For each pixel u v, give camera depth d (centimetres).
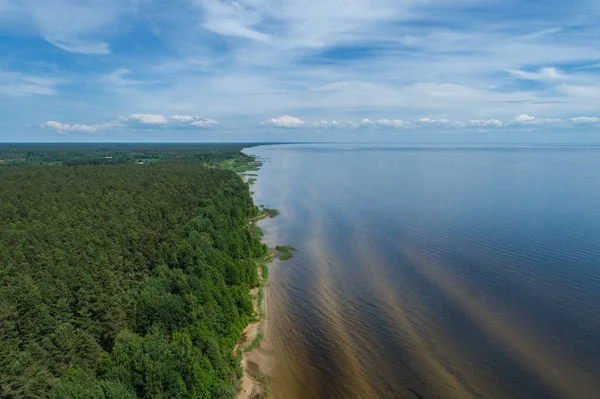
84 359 3972
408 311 5875
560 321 5328
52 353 3950
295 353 5100
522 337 5056
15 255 6188
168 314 4584
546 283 6381
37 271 5728
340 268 7631
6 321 4225
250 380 4650
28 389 3425
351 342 5250
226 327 5184
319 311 6081
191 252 6194
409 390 4375
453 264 7338
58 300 4788
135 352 3753
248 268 6981
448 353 4891
